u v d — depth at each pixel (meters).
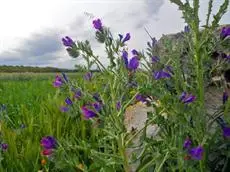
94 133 0.60
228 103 0.35
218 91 0.46
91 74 0.40
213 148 0.36
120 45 0.34
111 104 0.35
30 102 1.14
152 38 0.41
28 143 0.58
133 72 0.34
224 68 0.36
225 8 0.32
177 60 0.37
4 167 0.55
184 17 0.33
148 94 0.37
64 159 0.35
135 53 0.40
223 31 0.33
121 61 0.34
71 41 0.35
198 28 0.33
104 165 0.34
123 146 0.35
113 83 0.35
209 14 0.33
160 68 0.39
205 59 0.34
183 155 0.30
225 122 0.34
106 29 0.35
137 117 0.57
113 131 0.35
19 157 0.56
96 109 0.33
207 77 0.37
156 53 0.44
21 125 0.71
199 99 0.34
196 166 0.37
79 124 0.69
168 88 0.39
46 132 0.65
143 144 0.37
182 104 0.33
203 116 0.33
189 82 0.39
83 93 0.39
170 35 0.48
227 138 0.34
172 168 0.34
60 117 0.72
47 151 0.35
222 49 0.34
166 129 0.37
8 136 0.62
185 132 0.35
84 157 0.51
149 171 0.37
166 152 0.33
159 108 0.37
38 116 0.81
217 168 0.37
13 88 1.51
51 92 1.32
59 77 0.42
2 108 0.82
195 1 0.32
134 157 0.36
